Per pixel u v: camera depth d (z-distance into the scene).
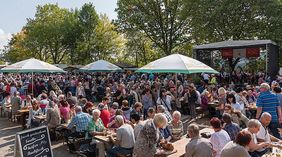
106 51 50.38
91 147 7.56
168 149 6.33
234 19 27.66
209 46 21.23
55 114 9.64
